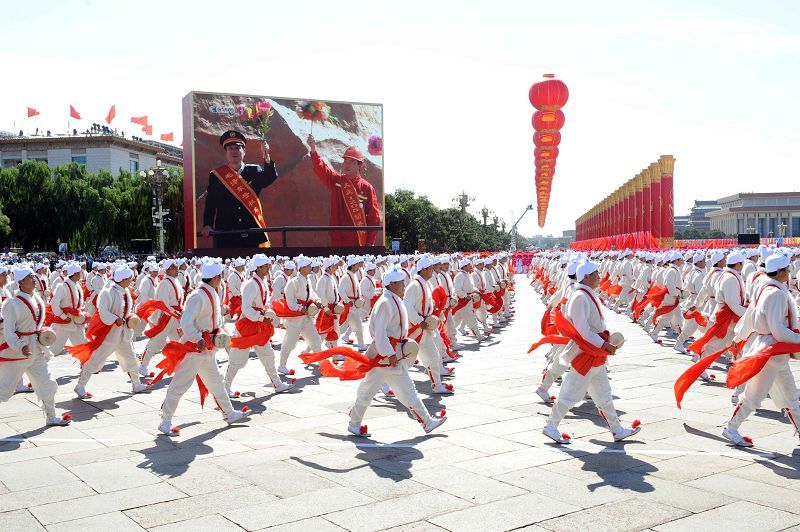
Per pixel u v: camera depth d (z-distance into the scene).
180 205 60.09
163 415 8.03
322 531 5.12
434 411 8.97
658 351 14.08
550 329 10.30
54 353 12.97
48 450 7.38
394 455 7.05
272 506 5.64
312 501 5.75
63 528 5.21
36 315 8.33
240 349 9.99
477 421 8.42
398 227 80.75
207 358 8.21
